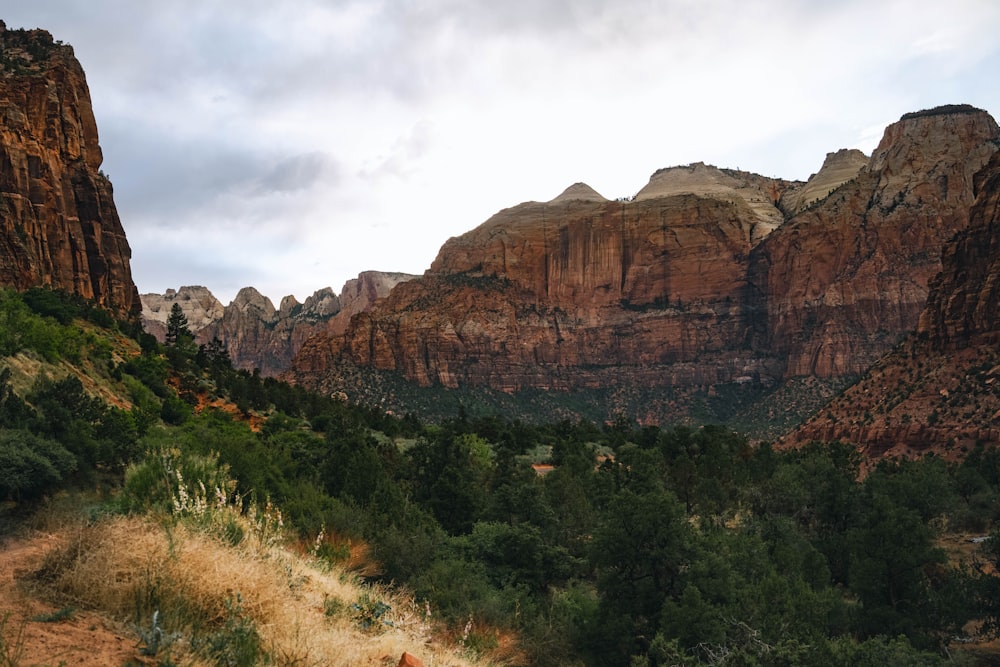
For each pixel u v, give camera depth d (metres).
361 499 23.55
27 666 4.75
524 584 22.59
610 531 23.16
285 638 6.77
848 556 38.25
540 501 31.75
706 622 19.09
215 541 8.69
